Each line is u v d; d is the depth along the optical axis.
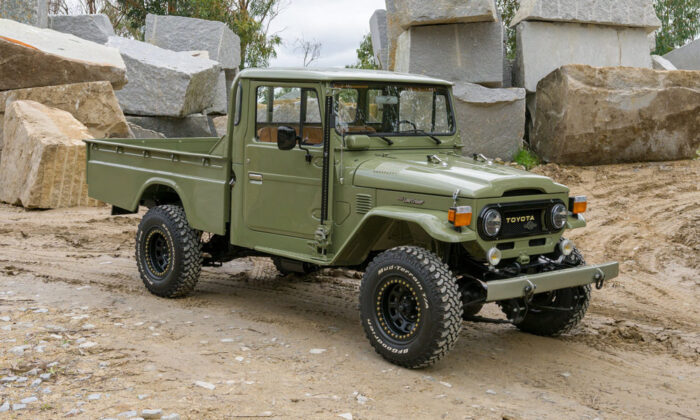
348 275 8.33
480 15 14.87
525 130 17.02
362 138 5.70
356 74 5.84
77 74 14.32
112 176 7.67
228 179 6.42
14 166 12.53
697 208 12.06
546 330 6.21
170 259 6.83
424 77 6.34
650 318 6.95
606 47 16.58
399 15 15.52
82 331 5.74
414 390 4.82
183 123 17.38
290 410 4.38
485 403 4.68
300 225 5.94
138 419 4.11
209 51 20.22
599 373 5.40
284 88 5.97
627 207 12.34
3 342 5.36
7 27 14.95
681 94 15.45
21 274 7.77
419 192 5.24
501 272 5.33
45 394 4.44
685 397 4.96
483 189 5.06
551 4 15.90
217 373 4.96
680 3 25.73
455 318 4.95
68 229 10.50
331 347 5.66
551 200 5.56
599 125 15.27
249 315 6.50
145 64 16.42
